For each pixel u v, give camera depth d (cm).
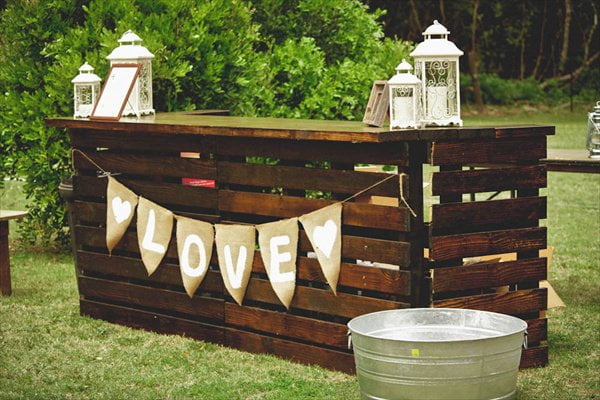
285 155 629
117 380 598
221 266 661
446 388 491
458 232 583
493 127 586
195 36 967
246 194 650
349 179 593
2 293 839
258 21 1239
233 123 661
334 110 1175
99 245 754
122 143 728
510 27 3678
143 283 734
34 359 644
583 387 573
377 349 498
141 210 710
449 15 3491
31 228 1043
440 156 567
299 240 623
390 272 576
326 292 609
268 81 1116
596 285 861
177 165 693
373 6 3347
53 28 1002
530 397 554
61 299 826
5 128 988
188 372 614
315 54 1150
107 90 735
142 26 963
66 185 779
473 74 3259
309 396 563
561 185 1529
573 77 3619
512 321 529
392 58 1270
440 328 553
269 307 656
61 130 979
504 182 593
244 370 618
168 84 972
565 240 1073
